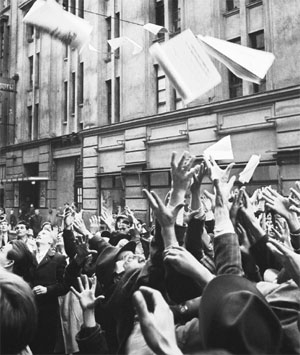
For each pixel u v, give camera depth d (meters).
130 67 20.08
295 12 13.90
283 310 1.96
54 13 3.08
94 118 22.02
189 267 1.90
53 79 25.75
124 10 20.48
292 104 13.73
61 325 5.00
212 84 2.51
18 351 1.48
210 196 3.24
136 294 1.42
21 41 28.62
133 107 19.81
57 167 25.53
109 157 21.19
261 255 2.92
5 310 1.46
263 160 14.65
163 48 2.58
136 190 19.22
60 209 23.59
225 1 16.62
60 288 4.38
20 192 28.17
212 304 1.29
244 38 15.59
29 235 8.00
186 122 17.28
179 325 2.10
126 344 2.22
